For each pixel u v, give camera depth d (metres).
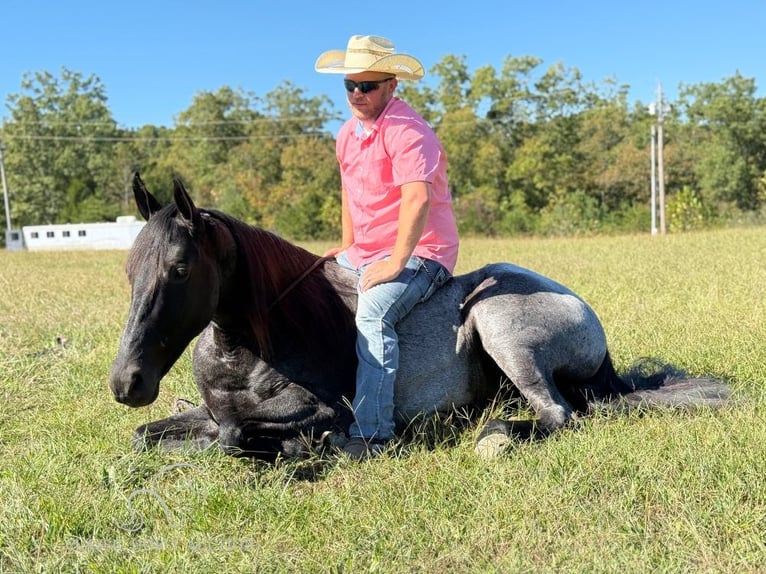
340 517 3.00
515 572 2.50
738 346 5.52
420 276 3.94
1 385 5.34
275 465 3.55
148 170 71.25
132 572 2.56
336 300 3.97
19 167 66.88
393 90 4.03
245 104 82.75
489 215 47.69
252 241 3.64
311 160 59.69
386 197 3.99
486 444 3.66
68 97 70.62
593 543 2.69
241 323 3.63
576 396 4.34
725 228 34.66
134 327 3.16
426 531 2.87
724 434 3.56
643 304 7.99
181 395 4.86
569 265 14.72
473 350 4.16
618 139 58.78
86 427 4.22
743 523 2.79
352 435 3.77
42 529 2.96
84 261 24.27
